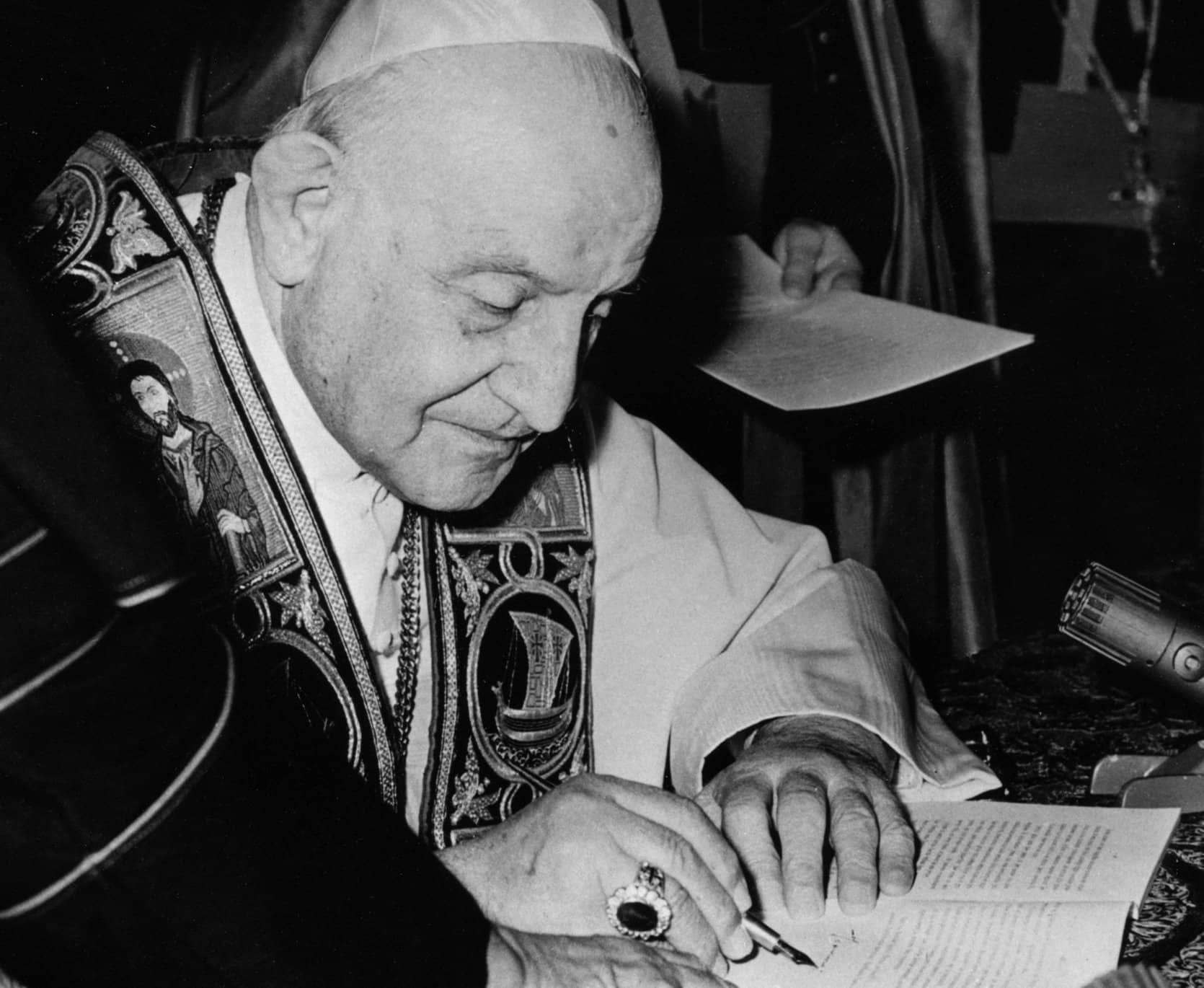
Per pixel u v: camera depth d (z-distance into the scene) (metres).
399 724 1.16
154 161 1.17
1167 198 3.29
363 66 0.91
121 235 1.06
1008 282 3.21
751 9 2.46
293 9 1.75
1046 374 3.18
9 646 0.55
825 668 1.28
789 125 2.57
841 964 0.90
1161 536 3.30
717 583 1.34
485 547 1.22
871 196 2.66
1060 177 3.21
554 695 1.25
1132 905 0.94
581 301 0.90
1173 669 1.18
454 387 0.91
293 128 0.95
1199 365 3.35
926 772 1.20
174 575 0.62
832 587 1.38
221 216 1.10
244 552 1.05
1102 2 3.21
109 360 1.03
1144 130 3.27
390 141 0.88
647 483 1.37
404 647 1.17
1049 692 1.43
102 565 0.59
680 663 1.31
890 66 2.59
